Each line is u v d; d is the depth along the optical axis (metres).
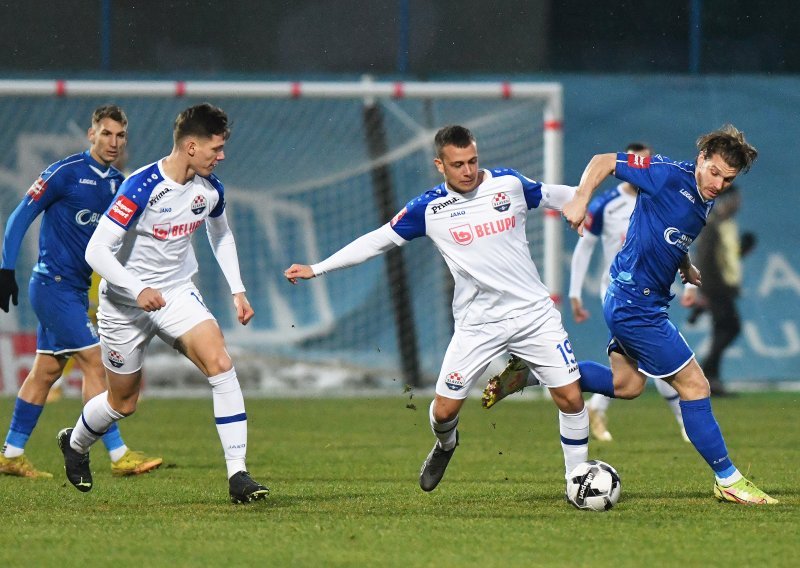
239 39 59.16
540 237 54.62
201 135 22.42
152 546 18.16
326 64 59.12
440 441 24.02
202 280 56.88
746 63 58.72
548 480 27.45
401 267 56.47
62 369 28.67
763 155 56.25
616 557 17.34
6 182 57.81
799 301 55.78
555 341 23.16
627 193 35.69
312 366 57.03
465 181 22.41
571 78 57.28
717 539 18.72
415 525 20.06
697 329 55.66
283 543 18.39
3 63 59.06
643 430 40.84
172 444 36.47
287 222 57.81
